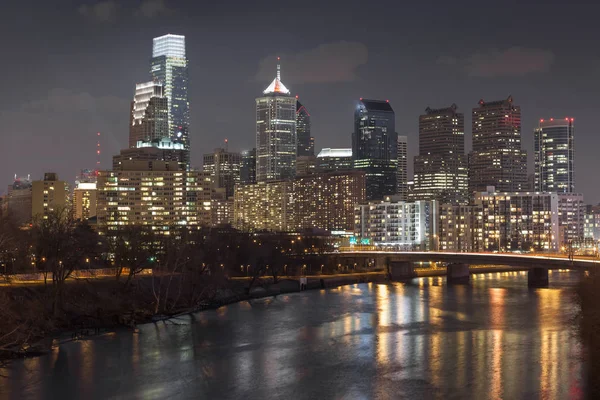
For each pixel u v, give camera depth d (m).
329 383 128.88
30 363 142.75
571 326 185.62
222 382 129.62
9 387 125.62
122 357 148.75
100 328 183.75
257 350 156.88
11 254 191.88
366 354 152.38
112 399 119.19
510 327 185.75
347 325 192.25
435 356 149.50
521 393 120.25
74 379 130.88
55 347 158.38
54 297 189.00
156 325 190.88
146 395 121.56
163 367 140.25
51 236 195.88
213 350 156.88
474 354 150.75
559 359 144.38
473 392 121.44
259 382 129.62
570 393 119.69
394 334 177.12
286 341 167.62
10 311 156.88
